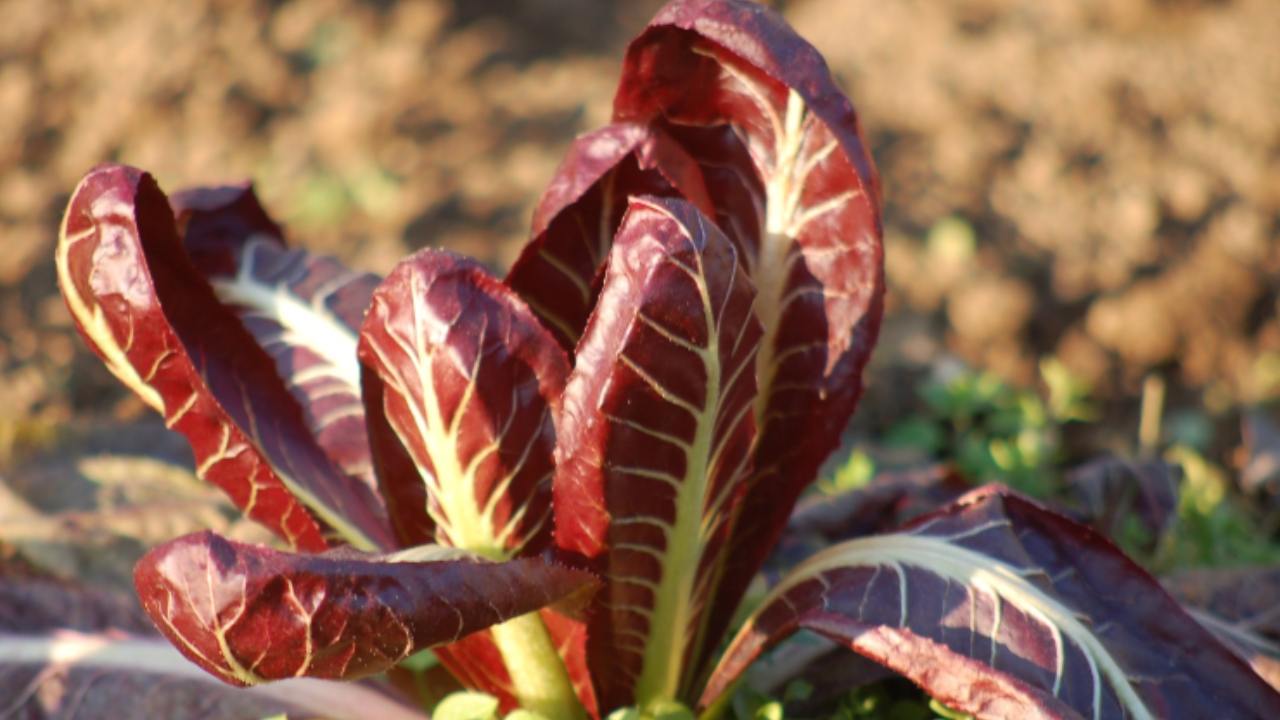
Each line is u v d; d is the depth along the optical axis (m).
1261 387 5.49
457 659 2.32
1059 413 4.44
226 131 6.60
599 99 7.07
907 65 6.95
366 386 2.13
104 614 2.72
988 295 5.62
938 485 3.19
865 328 2.31
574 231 2.27
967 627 2.07
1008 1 7.38
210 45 6.94
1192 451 4.97
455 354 2.00
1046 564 2.19
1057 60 6.91
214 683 2.52
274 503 2.32
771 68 2.11
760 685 2.65
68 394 5.25
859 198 2.27
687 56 2.28
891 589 2.16
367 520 2.50
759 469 2.47
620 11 8.05
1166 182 6.23
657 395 1.93
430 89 7.06
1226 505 3.88
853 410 2.35
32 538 3.05
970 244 5.87
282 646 1.78
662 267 1.86
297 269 2.77
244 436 2.26
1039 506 2.22
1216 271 5.87
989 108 6.61
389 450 2.19
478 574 1.86
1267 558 3.53
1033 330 5.63
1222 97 6.74
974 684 1.94
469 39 7.54
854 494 3.15
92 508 3.51
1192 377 5.56
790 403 2.42
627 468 1.99
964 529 2.22
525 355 2.03
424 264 2.00
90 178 2.17
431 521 2.23
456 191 6.34
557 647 2.29
